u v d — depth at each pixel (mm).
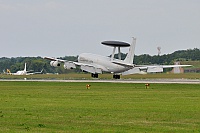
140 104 109938
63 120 82312
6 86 190500
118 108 101000
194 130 71812
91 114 90312
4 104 110062
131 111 95375
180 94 141500
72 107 103125
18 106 105375
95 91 156375
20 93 148125
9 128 73875
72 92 151875
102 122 80188
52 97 131500
